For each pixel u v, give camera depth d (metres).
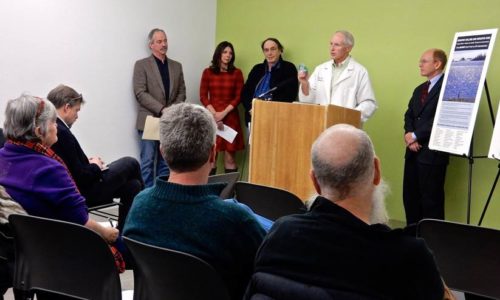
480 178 4.51
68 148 3.01
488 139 4.45
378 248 1.18
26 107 2.09
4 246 2.01
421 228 2.16
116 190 3.45
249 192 2.56
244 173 6.16
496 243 1.99
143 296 1.69
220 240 1.48
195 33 6.22
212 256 1.48
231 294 1.55
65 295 1.87
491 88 4.42
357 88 4.53
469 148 3.91
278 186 3.36
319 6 5.56
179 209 1.50
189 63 6.20
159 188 1.55
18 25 4.65
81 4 5.08
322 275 1.19
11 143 2.12
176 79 5.80
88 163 3.23
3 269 2.02
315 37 5.61
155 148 5.68
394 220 5.08
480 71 3.89
